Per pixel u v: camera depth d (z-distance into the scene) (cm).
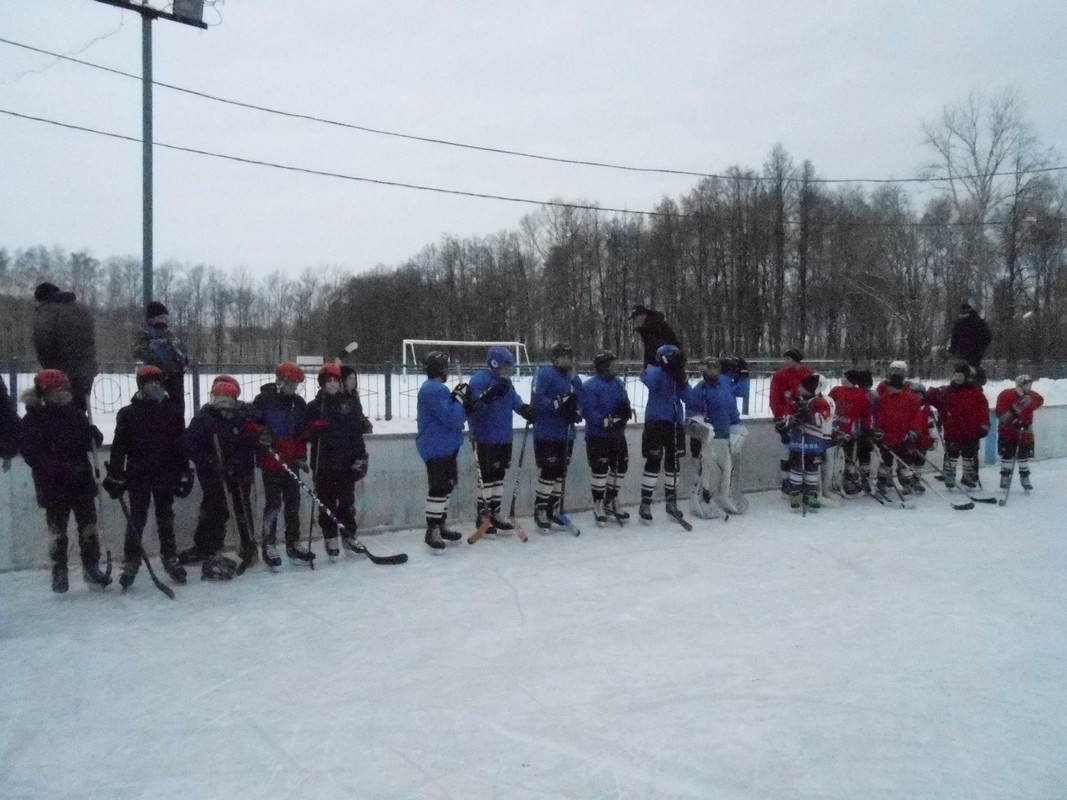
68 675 434
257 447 634
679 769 337
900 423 943
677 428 821
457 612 538
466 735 367
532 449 853
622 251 5738
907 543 744
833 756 349
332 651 468
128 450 579
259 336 6122
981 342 1205
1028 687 423
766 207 5100
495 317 6116
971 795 318
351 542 664
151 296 914
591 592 585
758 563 671
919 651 473
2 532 617
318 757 348
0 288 4472
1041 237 3825
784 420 908
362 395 1240
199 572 632
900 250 4378
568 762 343
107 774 335
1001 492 1024
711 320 5303
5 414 506
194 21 917
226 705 399
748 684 424
